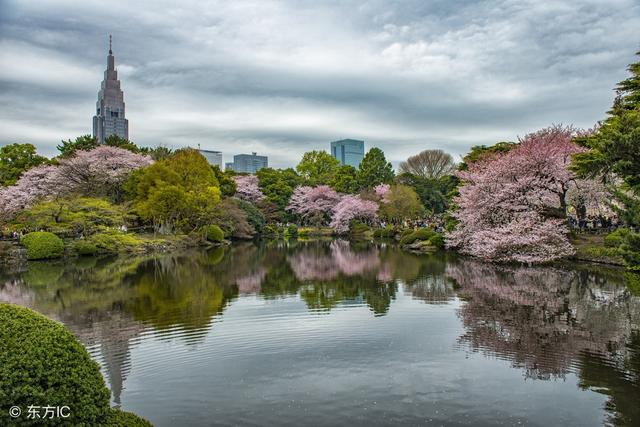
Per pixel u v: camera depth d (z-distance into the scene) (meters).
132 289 18.55
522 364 9.23
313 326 12.34
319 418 7.09
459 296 15.98
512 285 17.88
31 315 5.04
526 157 25.81
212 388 8.28
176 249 37.19
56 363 4.71
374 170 66.19
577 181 26.00
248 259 29.94
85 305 15.41
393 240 46.97
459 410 7.29
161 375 8.94
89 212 32.97
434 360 9.53
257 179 68.00
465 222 29.58
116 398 7.90
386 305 14.78
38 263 27.55
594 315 12.90
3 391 4.36
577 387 8.07
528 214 24.83
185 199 37.00
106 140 56.00
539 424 6.81
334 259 29.42
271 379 8.67
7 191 36.38
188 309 14.65
